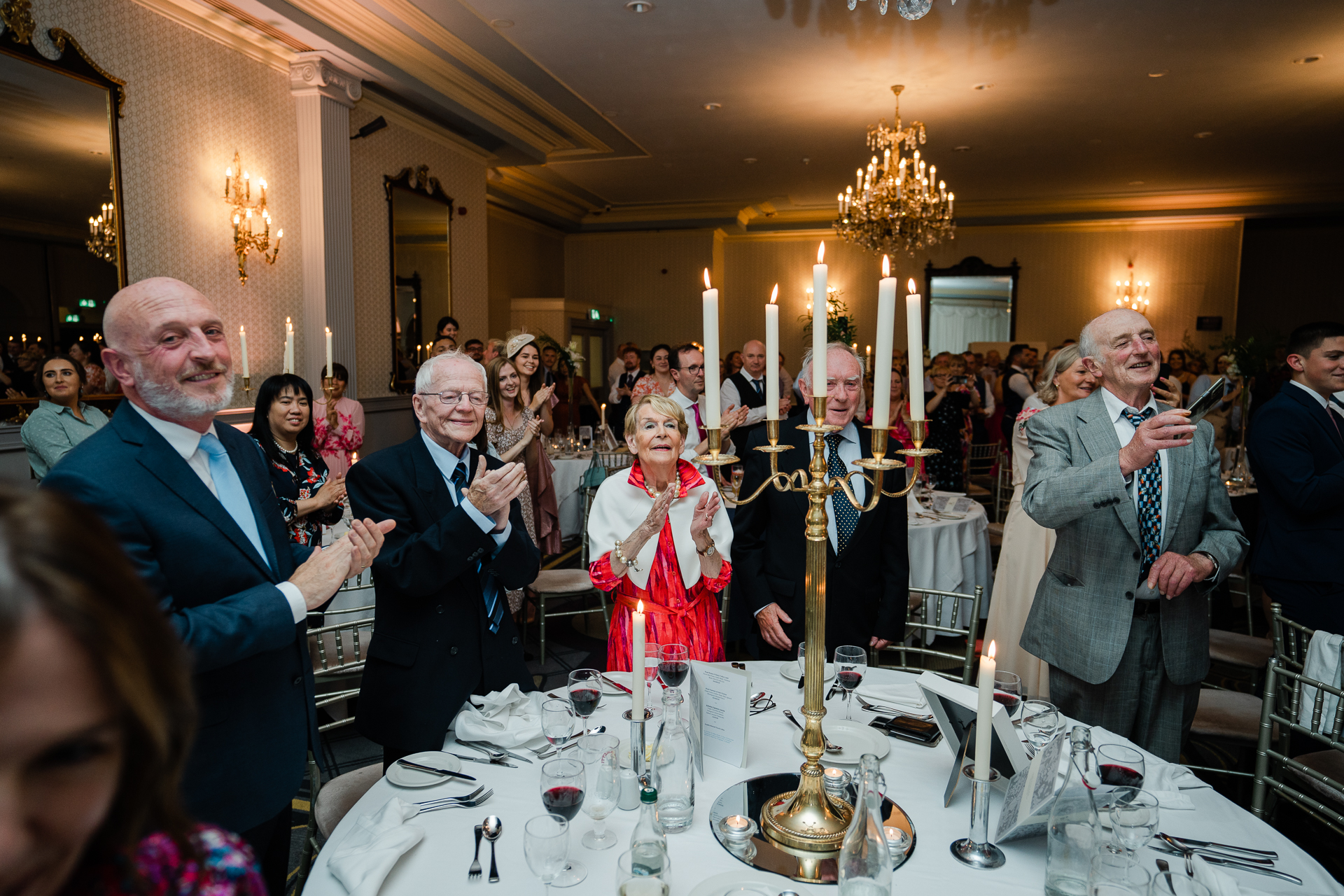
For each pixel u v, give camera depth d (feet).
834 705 6.05
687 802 4.34
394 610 6.24
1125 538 6.51
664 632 6.81
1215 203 36.96
